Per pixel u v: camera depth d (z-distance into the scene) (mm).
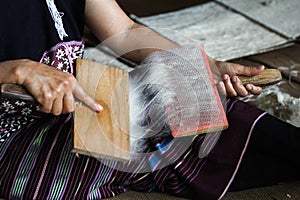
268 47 2254
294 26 2449
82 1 1335
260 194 1400
